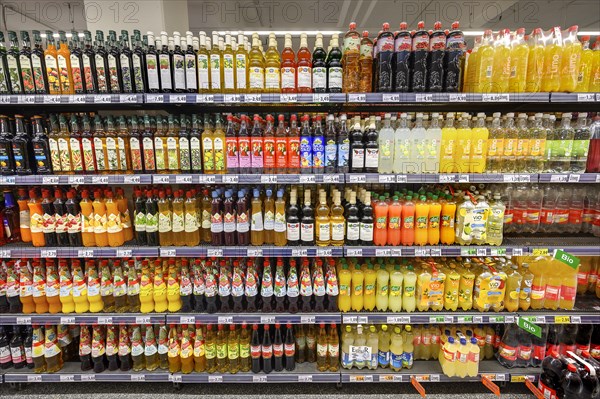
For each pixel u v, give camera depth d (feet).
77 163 7.13
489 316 7.35
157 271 7.38
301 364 7.76
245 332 7.55
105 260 7.63
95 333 7.48
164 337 7.55
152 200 7.36
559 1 13.65
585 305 7.88
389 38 6.66
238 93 6.90
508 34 6.80
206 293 7.45
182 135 7.03
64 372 7.55
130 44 9.06
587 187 8.30
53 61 6.74
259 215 7.30
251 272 7.48
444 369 7.38
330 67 6.72
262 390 7.59
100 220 7.32
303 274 7.43
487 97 6.63
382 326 7.36
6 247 7.36
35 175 7.05
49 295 7.43
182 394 7.47
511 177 6.88
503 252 7.13
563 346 8.09
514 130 7.29
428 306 7.55
